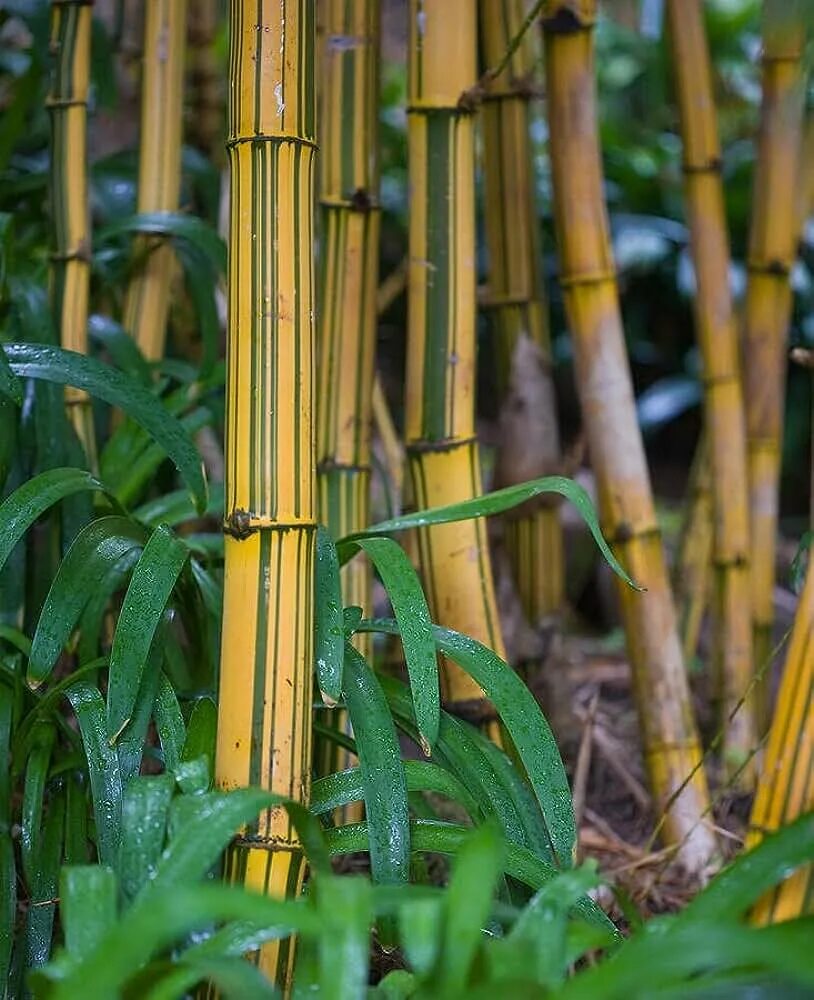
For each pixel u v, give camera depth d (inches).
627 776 140.3
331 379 121.8
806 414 244.2
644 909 125.6
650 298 259.8
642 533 128.3
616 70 257.0
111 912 99.8
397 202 227.3
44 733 112.2
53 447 118.5
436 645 109.9
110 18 169.9
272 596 105.2
